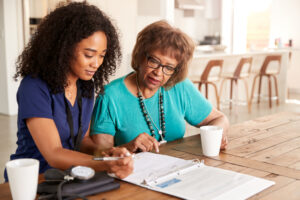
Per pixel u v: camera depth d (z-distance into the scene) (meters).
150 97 1.69
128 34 5.36
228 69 6.32
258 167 1.28
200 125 1.85
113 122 1.66
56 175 1.01
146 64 1.53
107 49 1.37
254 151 1.48
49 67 1.25
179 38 1.49
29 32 5.71
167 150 1.47
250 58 5.88
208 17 9.00
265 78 6.97
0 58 5.62
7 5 5.45
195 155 1.41
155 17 6.26
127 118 1.67
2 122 5.22
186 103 1.78
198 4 8.47
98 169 1.13
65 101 1.34
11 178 0.92
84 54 1.22
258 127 1.92
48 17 1.28
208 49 7.32
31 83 1.26
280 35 8.42
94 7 1.27
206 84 5.45
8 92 5.62
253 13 10.02
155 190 1.04
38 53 1.27
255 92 6.98
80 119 1.42
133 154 1.34
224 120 1.80
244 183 1.09
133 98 1.67
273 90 7.02
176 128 1.75
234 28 8.31
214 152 1.39
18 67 1.33
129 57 5.08
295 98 7.52
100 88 1.50
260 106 6.46
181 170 1.17
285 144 1.59
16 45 5.61
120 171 1.11
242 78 5.89
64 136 1.37
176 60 1.51
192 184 1.07
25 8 5.61
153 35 1.49
